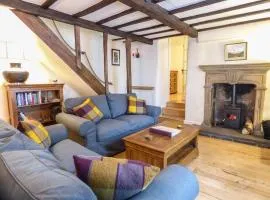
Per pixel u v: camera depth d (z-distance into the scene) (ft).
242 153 10.08
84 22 11.09
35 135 6.18
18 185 2.46
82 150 6.56
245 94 13.07
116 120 10.98
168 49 18.90
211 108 14.07
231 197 6.56
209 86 13.87
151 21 11.39
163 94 18.89
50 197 2.16
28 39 10.97
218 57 13.37
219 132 12.66
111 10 9.67
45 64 12.66
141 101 12.98
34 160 3.07
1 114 11.05
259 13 9.96
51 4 8.80
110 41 15.94
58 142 7.47
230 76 12.82
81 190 2.36
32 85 10.64
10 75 10.01
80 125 8.38
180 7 9.18
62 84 12.22
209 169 8.43
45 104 12.28
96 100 11.27
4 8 9.07
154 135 8.41
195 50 14.38
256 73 11.85
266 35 11.45
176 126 9.67
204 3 8.59
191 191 3.79
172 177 3.89
